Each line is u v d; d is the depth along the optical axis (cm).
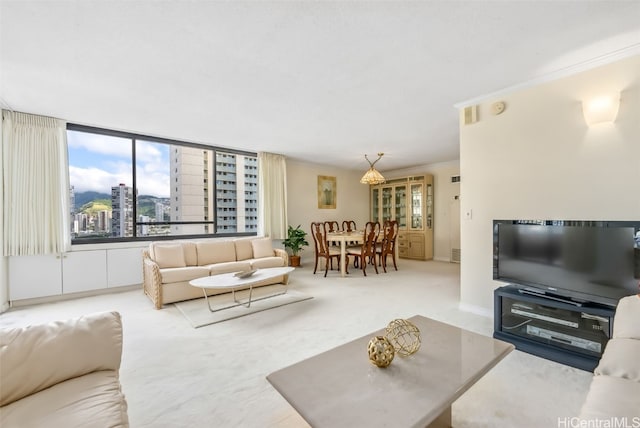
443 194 671
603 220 212
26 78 247
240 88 269
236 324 276
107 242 400
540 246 221
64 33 184
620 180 207
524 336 225
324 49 204
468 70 233
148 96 287
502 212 271
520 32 184
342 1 157
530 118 253
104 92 277
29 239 334
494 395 164
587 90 222
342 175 739
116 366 126
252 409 155
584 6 160
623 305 145
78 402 101
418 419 97
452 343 154
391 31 184
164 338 245
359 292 387
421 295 371
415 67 229
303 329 262
